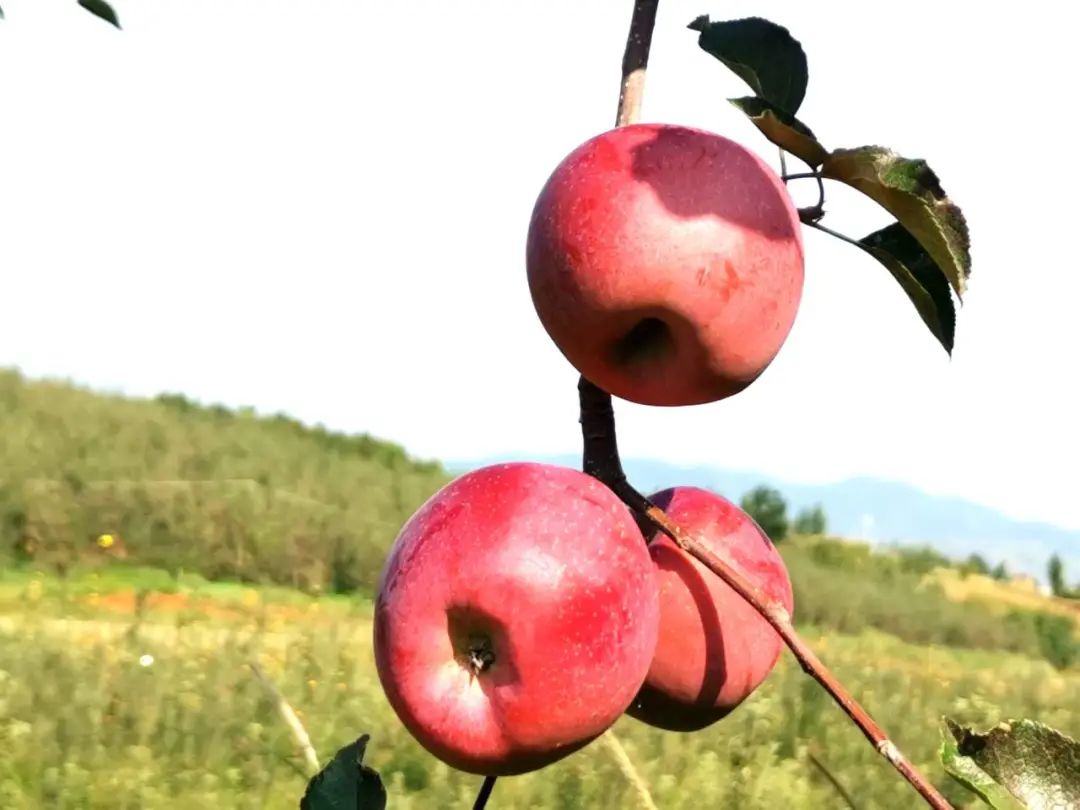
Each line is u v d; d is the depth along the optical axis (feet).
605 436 5.58
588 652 4.98
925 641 78.02
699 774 26.20
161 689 28.25
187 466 65.51
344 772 5.15
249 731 26.30
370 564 59.77
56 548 53.83
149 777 23.70
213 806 22.47
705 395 5.60
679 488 6.50
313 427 87.92
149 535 55.88
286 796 23.65
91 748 24.98
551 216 5.49
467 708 5.08
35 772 23.54
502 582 4.96
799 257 5.55
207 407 83.97
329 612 51.60
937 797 4.39
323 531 59.98
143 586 51.52
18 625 38.14
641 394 5.58
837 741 30.83
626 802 24.35
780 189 5.51
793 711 32.35
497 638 5.06
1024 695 43.19
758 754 29.04
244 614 47.50
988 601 101.24
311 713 28.30
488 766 5.15
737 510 6.38
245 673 30.73
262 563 57.77
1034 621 86.89
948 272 5.28
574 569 5.00
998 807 4.42
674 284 5.28
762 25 5.97
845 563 98.17
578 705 5.01
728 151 5.48
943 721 4.59
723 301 5.31
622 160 5.44
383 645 5.22
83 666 30.12
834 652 56.29
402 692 5.15
